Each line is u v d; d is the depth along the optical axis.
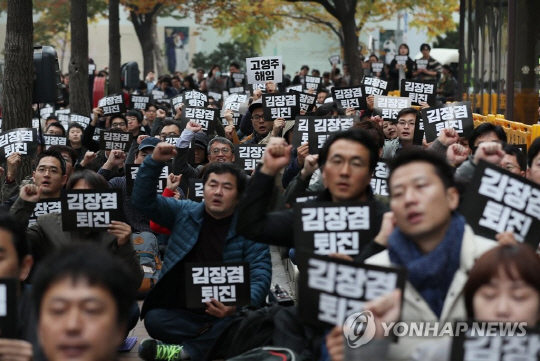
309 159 7.70
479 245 4.52
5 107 13.48
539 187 5.14
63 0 58.22
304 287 4.35
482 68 23.53
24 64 13.45
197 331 7.69
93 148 16.83
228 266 7.07
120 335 3.59
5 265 4.86
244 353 5.69
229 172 7.48
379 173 8.43
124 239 7.44
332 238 5.36
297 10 50.69
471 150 9.34
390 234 4.65
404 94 16.25
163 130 14.85
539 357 3.77
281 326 5.86
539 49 17.86
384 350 4.14
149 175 7.39
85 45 24.27
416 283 4.42
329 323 4.30
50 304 3.49
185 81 34.44
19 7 13.33
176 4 48.72
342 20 30.86
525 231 5.16
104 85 34.97
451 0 43.25
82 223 7.53
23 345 4.11
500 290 3.85
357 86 16.27
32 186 7.80
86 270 3.50
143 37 50.44
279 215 5.70
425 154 4.52
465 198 5.21
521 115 18.17
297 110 13.93
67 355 3.47
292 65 70.81
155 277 10.06
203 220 7.61
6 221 4.91
